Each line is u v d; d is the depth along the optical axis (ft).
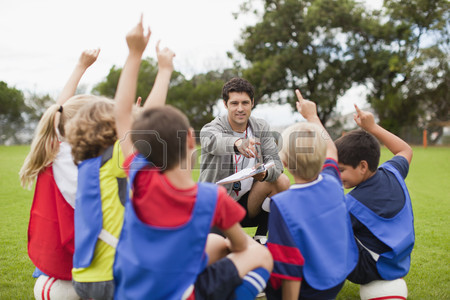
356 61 90.43
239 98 10.05
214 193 5.36
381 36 90.22
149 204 5.10
